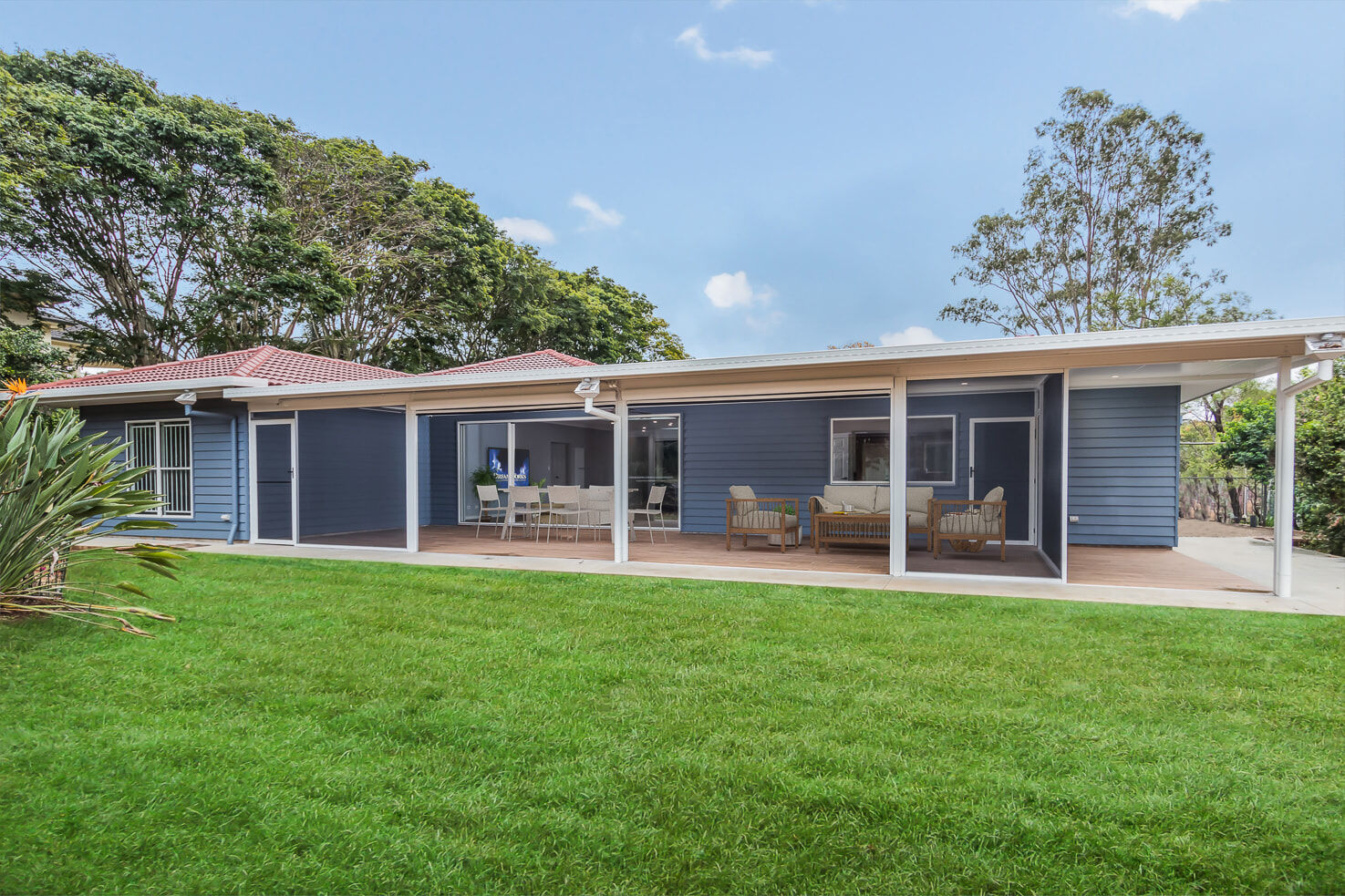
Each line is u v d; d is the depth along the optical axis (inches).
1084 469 424.5
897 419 296.8
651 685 151.0
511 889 81.3
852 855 88.4
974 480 436.8
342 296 796.6
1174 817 97.5
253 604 232.5
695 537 469.1
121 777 108.3
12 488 195.2
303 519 466.0
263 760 114.1
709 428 494.3
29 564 198.7
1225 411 938.1
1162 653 175.3
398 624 204.5
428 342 995.9
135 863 86.0
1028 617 214.7
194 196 706.2
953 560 350.6
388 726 127.6
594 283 1334.9
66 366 688.4
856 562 339.3
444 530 509.0
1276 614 218.4
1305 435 400.8
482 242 962.7
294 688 148.3
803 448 469.7
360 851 88.4
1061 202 992.2
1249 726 128.6
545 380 340.2
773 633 193.9
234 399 422.9
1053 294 1008.9
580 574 297.6
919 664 165.6
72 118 603.8
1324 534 390.9
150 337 749.9
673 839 91.4
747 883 82.2
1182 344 241.9
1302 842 91.6
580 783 106.0
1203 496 639.1
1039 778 108.6
